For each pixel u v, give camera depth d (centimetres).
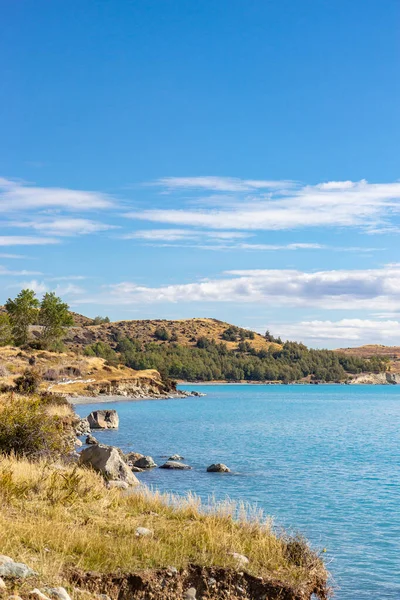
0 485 1597
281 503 2716
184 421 8088
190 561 1280
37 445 2394
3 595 912
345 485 3228
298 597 1237
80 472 2106
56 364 13825
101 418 6644
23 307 15012
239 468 3831
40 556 1151
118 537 1359
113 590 1141
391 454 4712
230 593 1230
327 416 9788
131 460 3866
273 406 12744
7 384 6769
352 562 1870
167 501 1861
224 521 1620
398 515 2488
